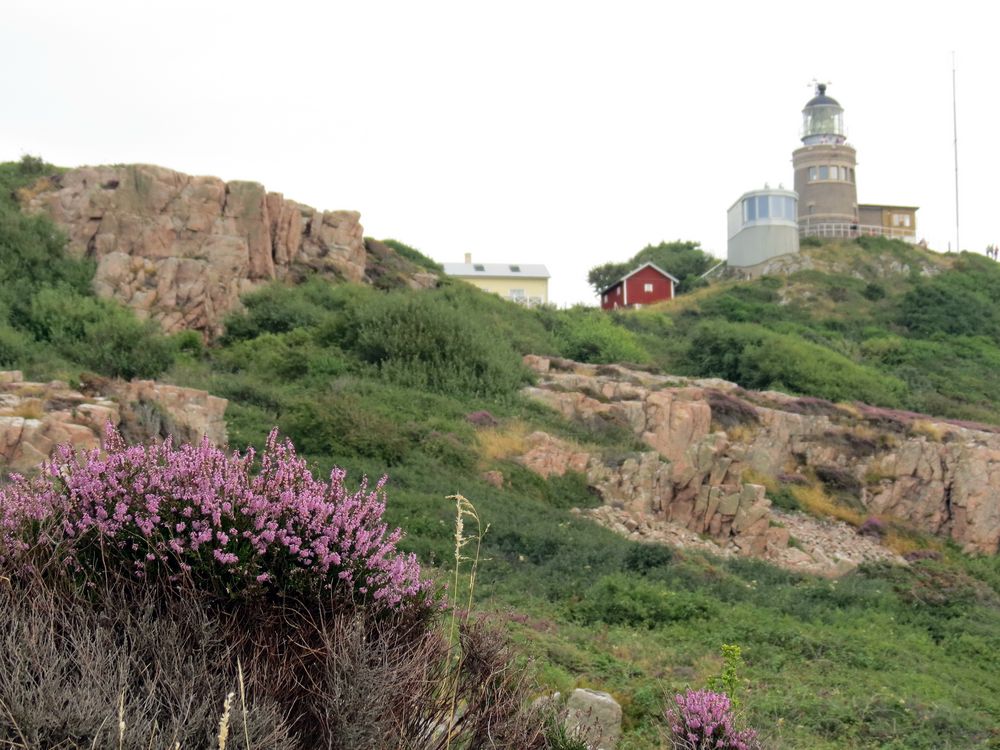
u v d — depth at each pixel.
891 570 21.98
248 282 35.69
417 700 4.80
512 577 15.96
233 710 3.99
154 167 35.22
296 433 23.00
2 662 3.86
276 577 4.98
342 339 32.69
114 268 32.91
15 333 26.97
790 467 31.36
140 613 4.52
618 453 26.34
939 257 72.31
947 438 33.25
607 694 9.01
